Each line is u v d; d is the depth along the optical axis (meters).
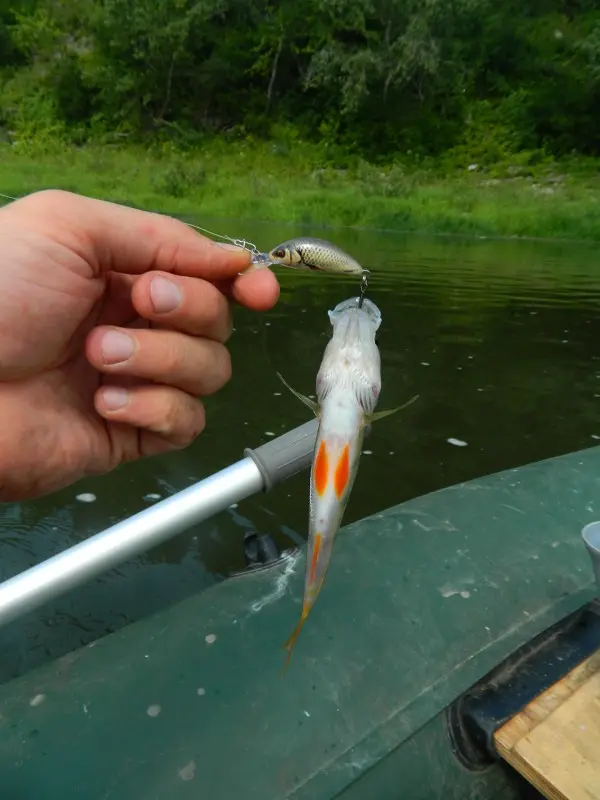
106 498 0.65
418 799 0.27
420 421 0.84
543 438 0.80
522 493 0.47
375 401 0.15
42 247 0.21
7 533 0.59
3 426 0.23
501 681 0.30
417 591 0.37
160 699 0.30
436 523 0.43
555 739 0.23
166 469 0.70
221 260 0.23
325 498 0.14
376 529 0.43
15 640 0.48
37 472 0.24
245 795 0.26
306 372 0.95
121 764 0.27
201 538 0.60
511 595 0.37
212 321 0.23
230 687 0.31
